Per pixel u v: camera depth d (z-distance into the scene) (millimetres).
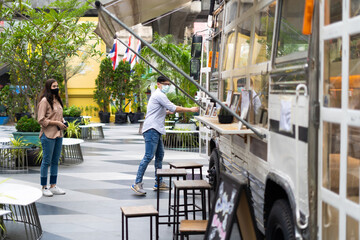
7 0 7852
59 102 8312
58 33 12789
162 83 8195
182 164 7375
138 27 21969
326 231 2881
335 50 2812
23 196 5547
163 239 5891
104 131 23109
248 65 4934
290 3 3602
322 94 2938
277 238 3732
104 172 10758
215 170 6867
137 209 5090
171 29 24938
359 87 2723
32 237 5816
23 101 28578
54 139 8172
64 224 6539
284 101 3512
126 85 30359
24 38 12523
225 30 6637
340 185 2707
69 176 10203
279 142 3635
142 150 15078
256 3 4719
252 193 4590
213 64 7691
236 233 4977
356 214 2545
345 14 2705
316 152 2965
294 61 3396
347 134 2648
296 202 3059
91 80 32094
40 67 13148
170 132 15391
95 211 7242
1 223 5812
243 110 4770
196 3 23047
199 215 7012
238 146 5297
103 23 8844
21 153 11414
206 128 8133
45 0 20406
